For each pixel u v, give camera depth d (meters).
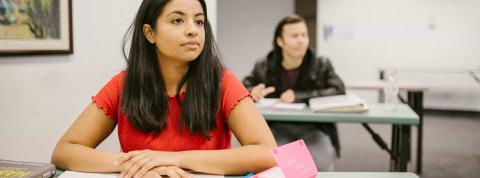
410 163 3.12
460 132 4.32
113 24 1.96
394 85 2.22
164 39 0.96
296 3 5.59
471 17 5.14
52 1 1.61
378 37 5.49
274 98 2.42
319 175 0.91
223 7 5.80
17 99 1.48
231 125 1.07
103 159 0.92
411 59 5.44
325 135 2.15
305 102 2.29
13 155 1.48
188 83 1.05
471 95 5.38
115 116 1.14
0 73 1.41
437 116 5.33
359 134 4.27
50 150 1.66
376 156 3.37
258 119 1.04
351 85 3.61
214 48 1.09
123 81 1.11
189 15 0.96
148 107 1.04
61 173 0.94
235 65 5.92
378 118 1.92
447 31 5.25
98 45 1.89
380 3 5.41
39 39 1.55
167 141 1.05
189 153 0.92
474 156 3.35
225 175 0.91
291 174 0.77
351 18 5.53
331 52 5.66
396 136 2.66
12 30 1.43
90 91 1.87
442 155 3.37
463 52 5.24
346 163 3.14
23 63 1.50
